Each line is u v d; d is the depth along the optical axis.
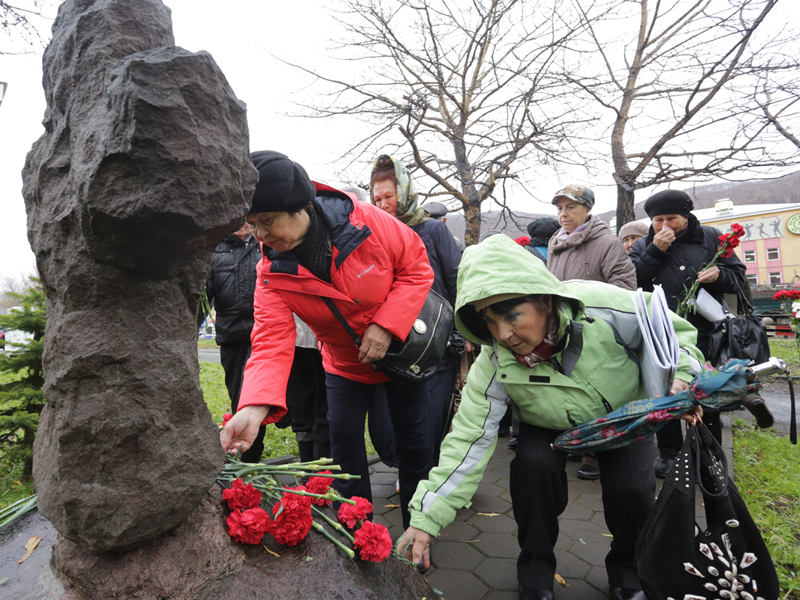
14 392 3.53
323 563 1.22
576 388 1.80
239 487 1.28
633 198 7.08
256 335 1.85
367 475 2.24
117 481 0.99
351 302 1.84
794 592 2.08
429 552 2.32
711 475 1.54
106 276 0.96
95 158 0.86
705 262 3.27
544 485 1.88
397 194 2.74
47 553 1.21
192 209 0.92
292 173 1.55
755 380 1.54
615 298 1.87
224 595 1.08
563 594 2.11
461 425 1.91
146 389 1.01
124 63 0.89
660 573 1.52
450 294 2.89
